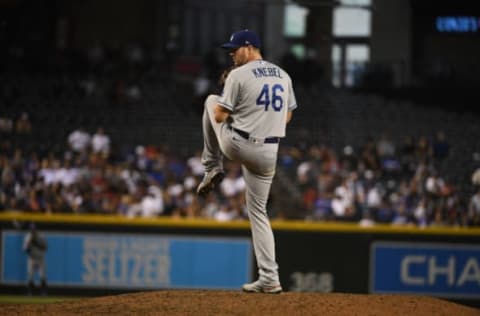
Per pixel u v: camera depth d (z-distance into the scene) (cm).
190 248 5825
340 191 6806
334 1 11044
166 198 6594
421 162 7712
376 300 2506
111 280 5844
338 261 5769
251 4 10912
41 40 10969
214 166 2591
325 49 11250
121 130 8644
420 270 5781
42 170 6856
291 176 7644
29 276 5806
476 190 7231
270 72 2478
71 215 5888
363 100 9594
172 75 10388
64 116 8825
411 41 11194
